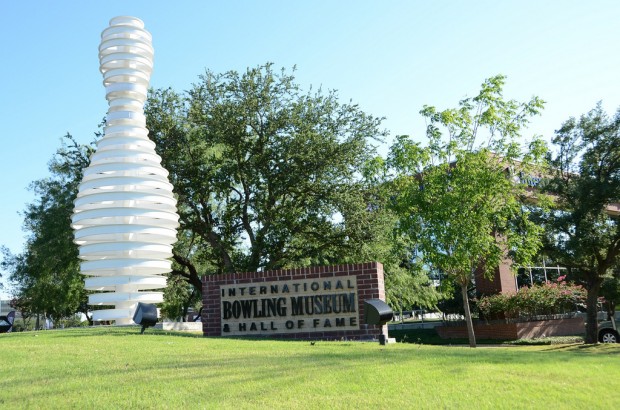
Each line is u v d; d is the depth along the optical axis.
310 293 15.30
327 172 26.69
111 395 7.08
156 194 18.95
